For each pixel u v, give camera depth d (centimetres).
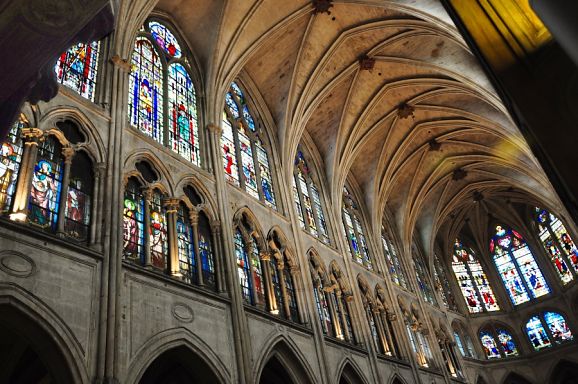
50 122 1207
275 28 2177
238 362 1367
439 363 2881
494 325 3812
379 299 2652
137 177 1410
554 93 274
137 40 1762
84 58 1452
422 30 2222
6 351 1223
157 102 1698
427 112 2923
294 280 1947
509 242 4078
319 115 2733
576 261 3541
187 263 1438
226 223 1639
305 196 2505
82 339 995
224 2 1997
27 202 1044
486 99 2311
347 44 2431
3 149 1074
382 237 3247
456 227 4181
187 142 1745
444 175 3491
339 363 1898
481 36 327
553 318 3634
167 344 1188
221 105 1983
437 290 3647
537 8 234
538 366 3516
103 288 1086
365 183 3141
